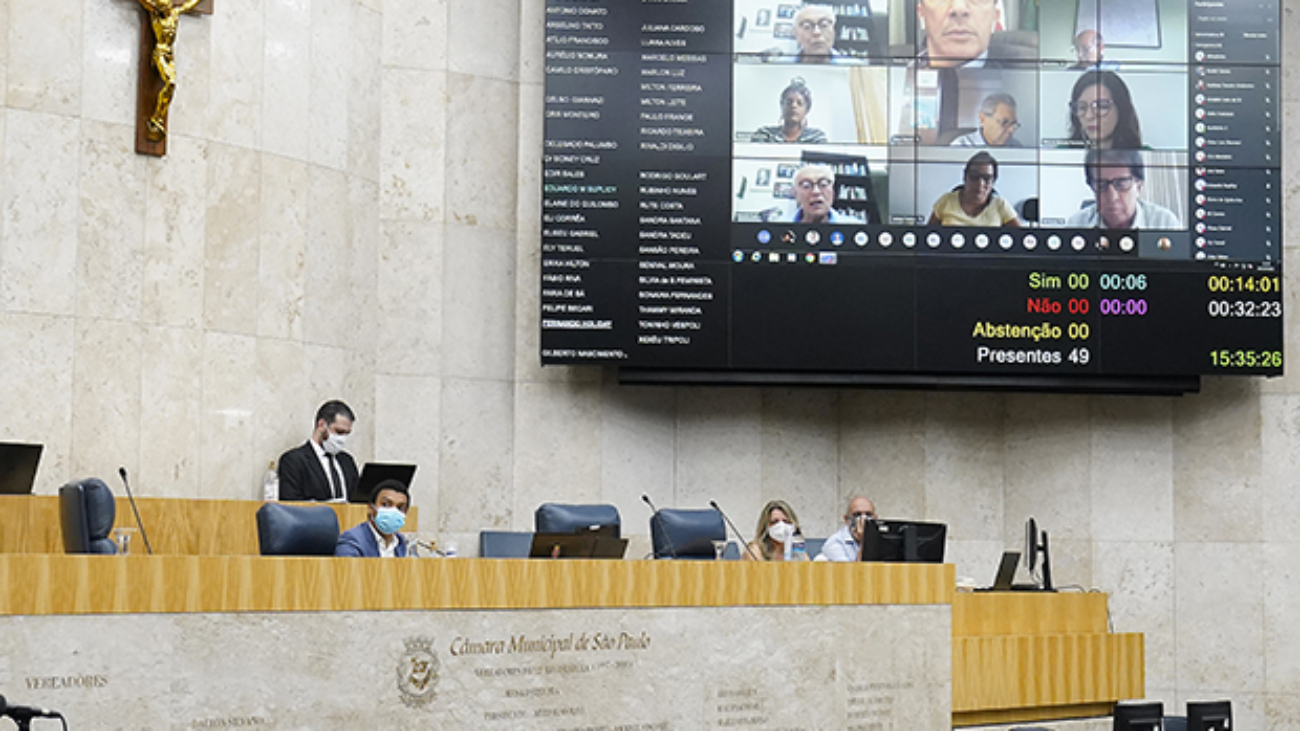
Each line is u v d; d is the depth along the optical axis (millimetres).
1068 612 9062
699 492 11445
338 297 10203
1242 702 11281
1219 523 11438
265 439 9633
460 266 10898
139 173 9203
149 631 5195
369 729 5656
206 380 9375
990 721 8547
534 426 11000
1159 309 10789
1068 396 11672
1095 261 10805
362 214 10453
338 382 10180
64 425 8844
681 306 10555
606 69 10656
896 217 10766
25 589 4949
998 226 10805
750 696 6727
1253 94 10922
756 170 10688
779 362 10586
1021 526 11680
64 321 8891
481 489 10797
